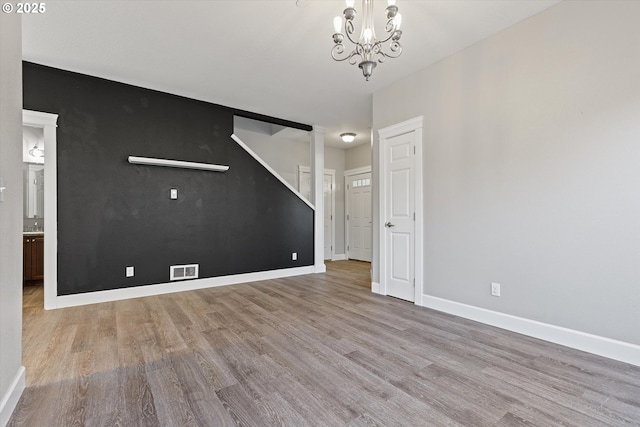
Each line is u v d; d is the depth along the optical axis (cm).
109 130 353
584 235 218
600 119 211
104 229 346
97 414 147
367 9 223
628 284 199
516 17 248
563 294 228
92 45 283
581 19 220
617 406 153
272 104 436
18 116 166
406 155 349
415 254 336
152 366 194
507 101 261
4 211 144
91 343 229
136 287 364
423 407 153
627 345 199
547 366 194
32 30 258
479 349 220
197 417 145
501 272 264
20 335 165
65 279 324
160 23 252
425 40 279
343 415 147
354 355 210
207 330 256
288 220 503
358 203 714
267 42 282
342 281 459
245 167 458
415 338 240
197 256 410
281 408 152
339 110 462
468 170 288
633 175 198
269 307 323
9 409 143
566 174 227
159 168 384
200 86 374
